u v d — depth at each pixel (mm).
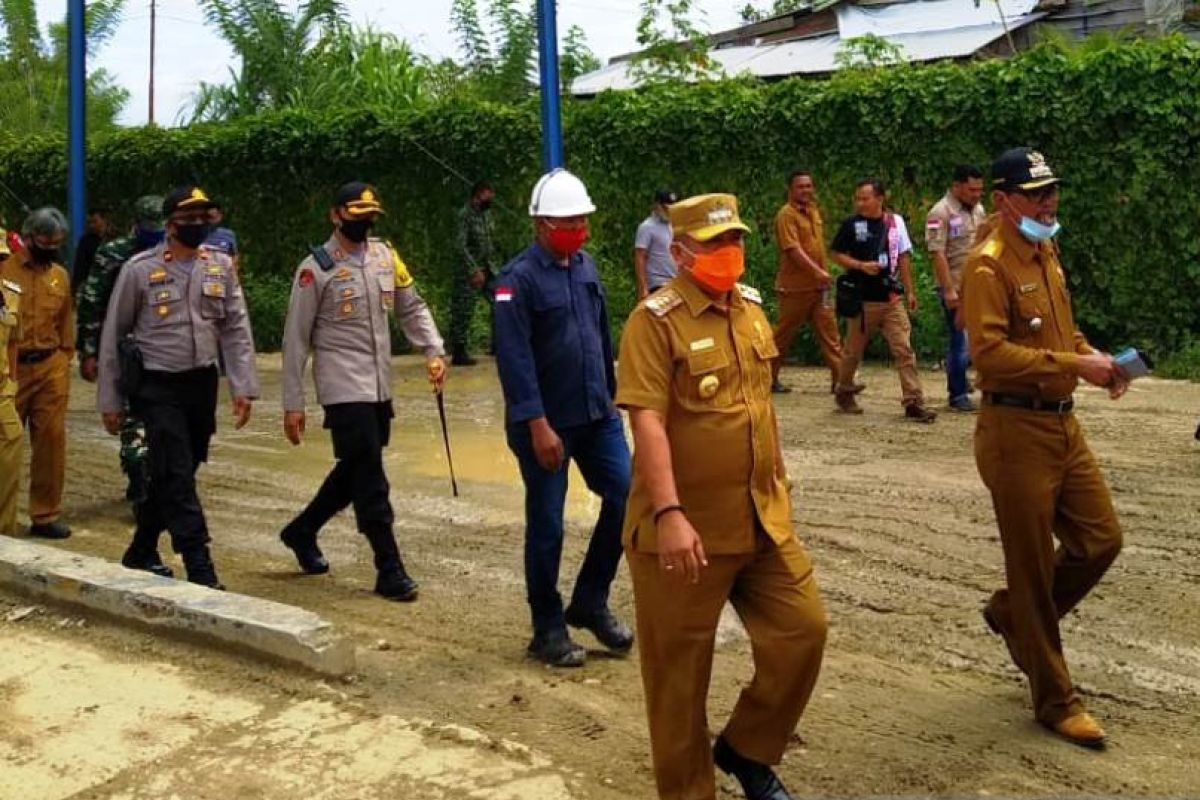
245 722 4703
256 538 7676
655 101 14461
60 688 5039
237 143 17297
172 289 6496
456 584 6633
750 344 3830
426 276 16312
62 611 5914
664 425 3693
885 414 10742
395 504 8305
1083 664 5301
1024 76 12625
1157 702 4930
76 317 8359
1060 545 5020
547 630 5461
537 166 15430
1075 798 4168
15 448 7383
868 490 8141
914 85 13102
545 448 5262
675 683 3797
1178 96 12141
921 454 9172
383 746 4492
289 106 21703
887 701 4969
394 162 16328
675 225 3787
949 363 10719
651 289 11680
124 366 6480
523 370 5266
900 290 10406
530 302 5340
